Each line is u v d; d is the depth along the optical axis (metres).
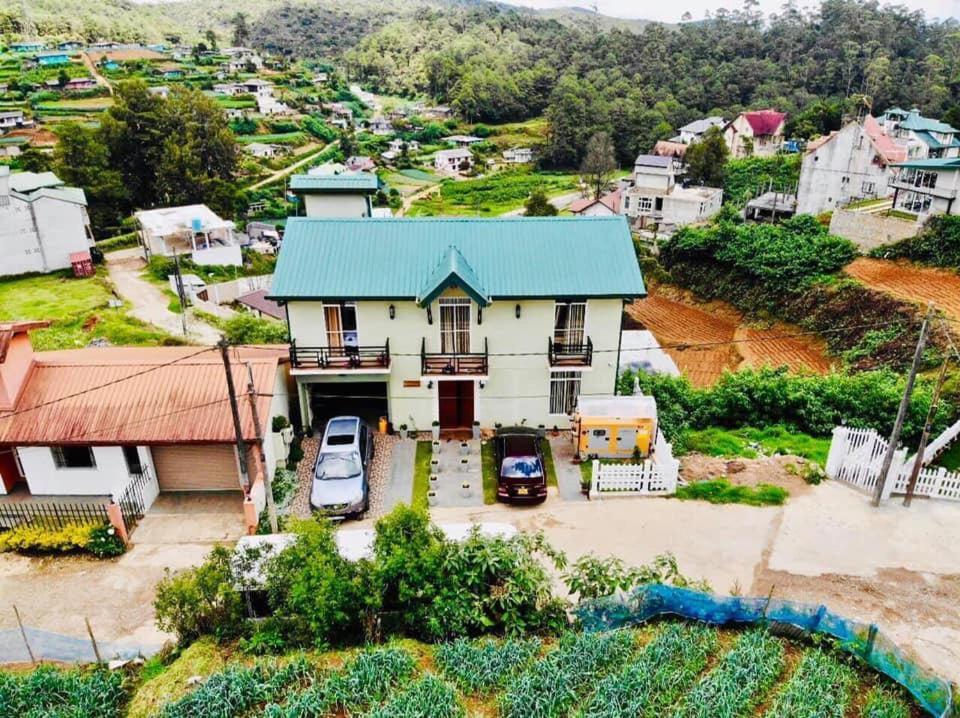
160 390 23.61
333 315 26.22
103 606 18.73
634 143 127.12
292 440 26.39
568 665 14.34
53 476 23.20
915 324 39.84
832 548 20.59
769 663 14.48
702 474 24.86
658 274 63.75
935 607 18.00
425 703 13.35
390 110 182.25
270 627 16.02
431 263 26.52
